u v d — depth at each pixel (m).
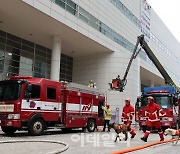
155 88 21.91
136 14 46.62
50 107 15.13
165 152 9.52
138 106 21.33
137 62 39.34
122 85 21.89
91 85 28.67
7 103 13.58
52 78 29.70
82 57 39.56
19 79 14.23
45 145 10.17
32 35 30.08
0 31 28.20
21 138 12.73
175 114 20.94
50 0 25.27
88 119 18.33
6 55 28.55
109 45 35.97
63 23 26.97
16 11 23.91
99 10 34.47
